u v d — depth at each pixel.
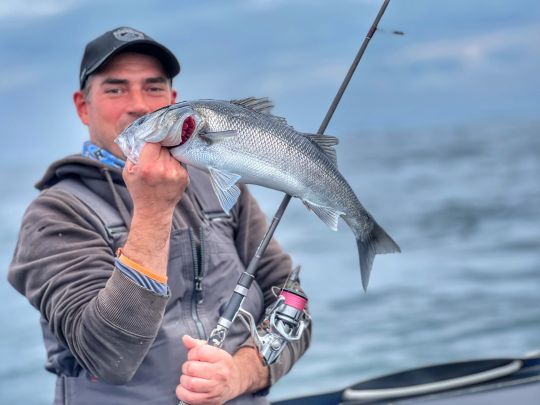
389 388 2.16
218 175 1.34
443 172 23.52
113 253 1.53
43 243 1.50
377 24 1.54
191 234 1.56
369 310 6.21
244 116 1.37
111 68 1.62
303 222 12.70
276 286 1.72
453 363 2.25
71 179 1.58
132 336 1.37
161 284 1.38
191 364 1.42
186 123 1.32
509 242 9.48
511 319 5.62
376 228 1.49
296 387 4.43
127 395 1.49
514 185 17.69
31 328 6.78
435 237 10.51
